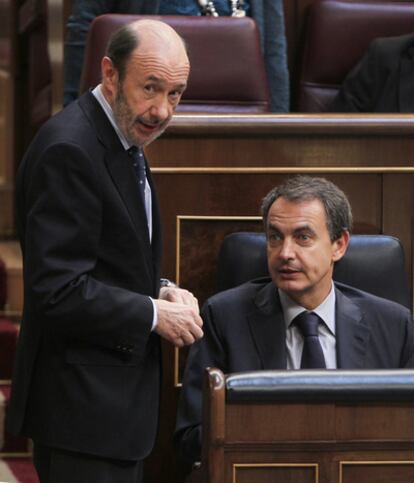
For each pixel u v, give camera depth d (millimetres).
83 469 10516
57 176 10227
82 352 10469
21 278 18562
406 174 13953
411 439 9273
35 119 22141
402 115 13789
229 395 9070
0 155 24000
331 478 9227
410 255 14000
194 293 13688
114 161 10500
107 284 10523
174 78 10328
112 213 10453
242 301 12328
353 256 12820
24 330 10766
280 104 17297
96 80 15133
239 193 13719
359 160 13859
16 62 23938
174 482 13602
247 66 15648
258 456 9164
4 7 23859
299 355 12117
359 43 17828
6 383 16625
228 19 15719
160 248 11109
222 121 13547
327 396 9156
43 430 10555
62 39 18531
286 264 11836
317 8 17875
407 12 17891
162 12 16953
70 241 10188
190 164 13617
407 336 12406
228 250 12914
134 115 10336
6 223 23922
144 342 10406
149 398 10805
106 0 16562
